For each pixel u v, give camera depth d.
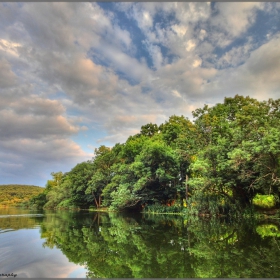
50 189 85.56
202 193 27.91
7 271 7.97
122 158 52.25
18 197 103.81
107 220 25.89
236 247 11.15
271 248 10.84
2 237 14.49
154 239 13.59
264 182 22.86
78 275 7.62
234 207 25.22
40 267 8.38
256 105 32.53
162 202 39.91
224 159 23.62
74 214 37.66
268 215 24.91
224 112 36.47
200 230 16.83
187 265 8.57
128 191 38.38
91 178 56.66
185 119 47.97
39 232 16.55
